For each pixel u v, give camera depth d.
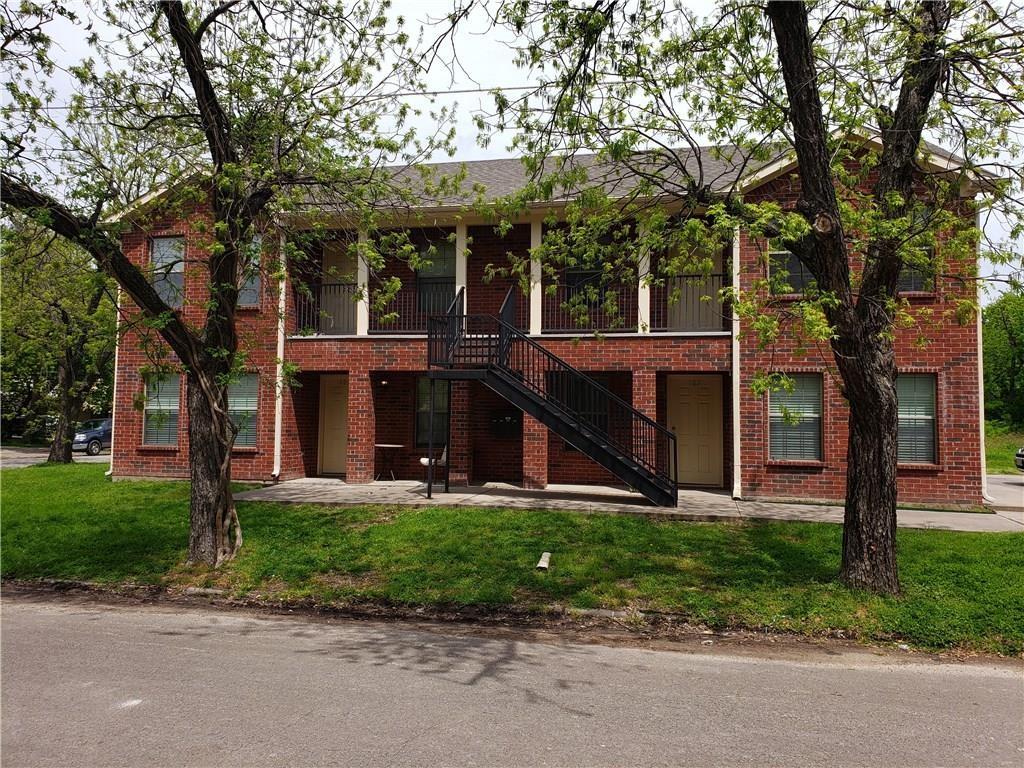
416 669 4.80
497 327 13.38
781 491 11.47
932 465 11.08
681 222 7.21
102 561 8.00
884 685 4.65
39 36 7.36
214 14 7.57
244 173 7.84
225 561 7.78
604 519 9.36
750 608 6.14
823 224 6.11
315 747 3.49
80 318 16.47
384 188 8.64
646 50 7.12
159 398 13.80
